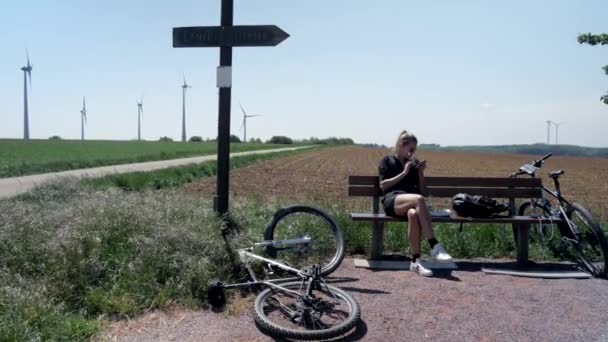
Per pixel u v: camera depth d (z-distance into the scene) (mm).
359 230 6980
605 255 5621
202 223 6129
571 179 28797
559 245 6609
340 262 5676
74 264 4801
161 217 6094
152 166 25797
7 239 5207
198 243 5395
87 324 4008
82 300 4500
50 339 3656
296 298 4484
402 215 6102
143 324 4219
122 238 5438
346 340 3969
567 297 5020
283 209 6047
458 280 5543
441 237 7031
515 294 5086
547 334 4141
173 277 4934
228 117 6742
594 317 4508
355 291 5109
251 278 5129
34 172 19828
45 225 5688
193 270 4918
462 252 6762
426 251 6723
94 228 5562
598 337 4098
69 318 4066
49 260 4809
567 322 4387
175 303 4613
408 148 6332
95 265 4879
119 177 14961
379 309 4605
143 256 5070
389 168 6367
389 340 3980
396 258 6430
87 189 9609
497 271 5852
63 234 5266
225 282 5000
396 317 4426
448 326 4258
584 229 6309
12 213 6105
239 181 19469
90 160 27375
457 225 7500
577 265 6188
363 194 6547
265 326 4008
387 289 5184
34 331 3684
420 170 6336
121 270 4852
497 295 5047
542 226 6805
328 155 58438
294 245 5648
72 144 70312
